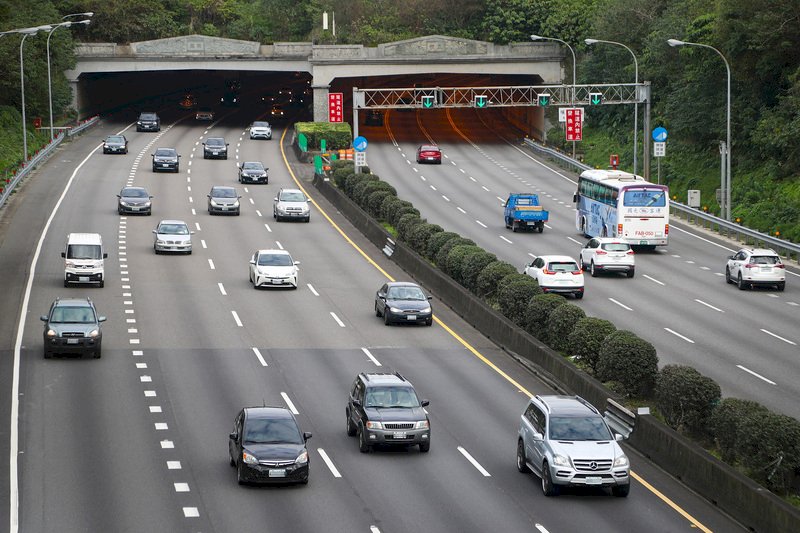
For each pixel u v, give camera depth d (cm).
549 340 8369
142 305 9906
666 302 10525
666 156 18638
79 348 7981
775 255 11194
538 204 14350
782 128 15325
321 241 13500
